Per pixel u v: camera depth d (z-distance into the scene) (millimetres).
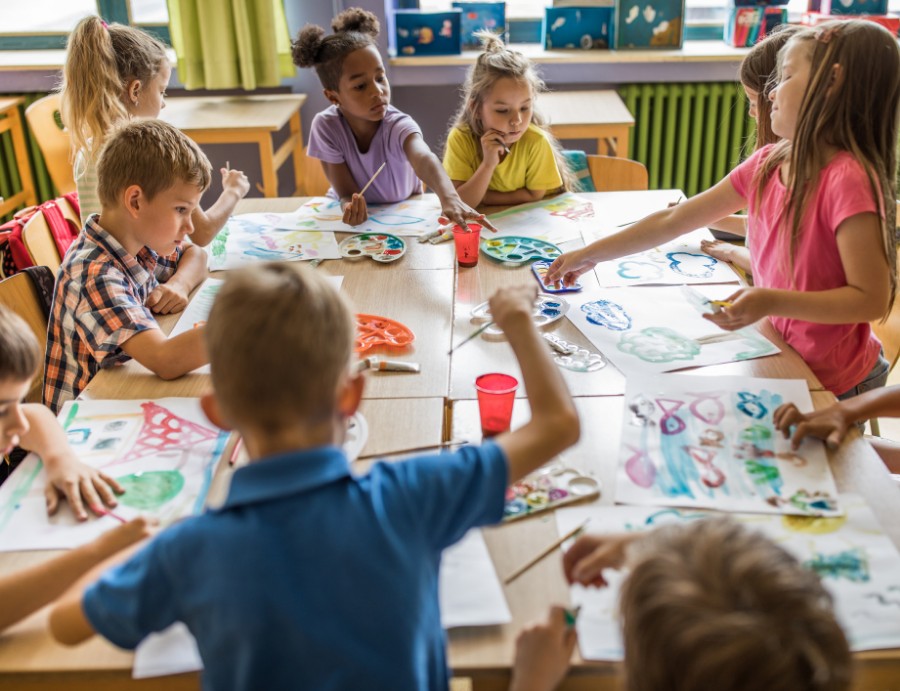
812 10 3521
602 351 1483
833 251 1459
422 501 820
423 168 2127
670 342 1513
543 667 874
